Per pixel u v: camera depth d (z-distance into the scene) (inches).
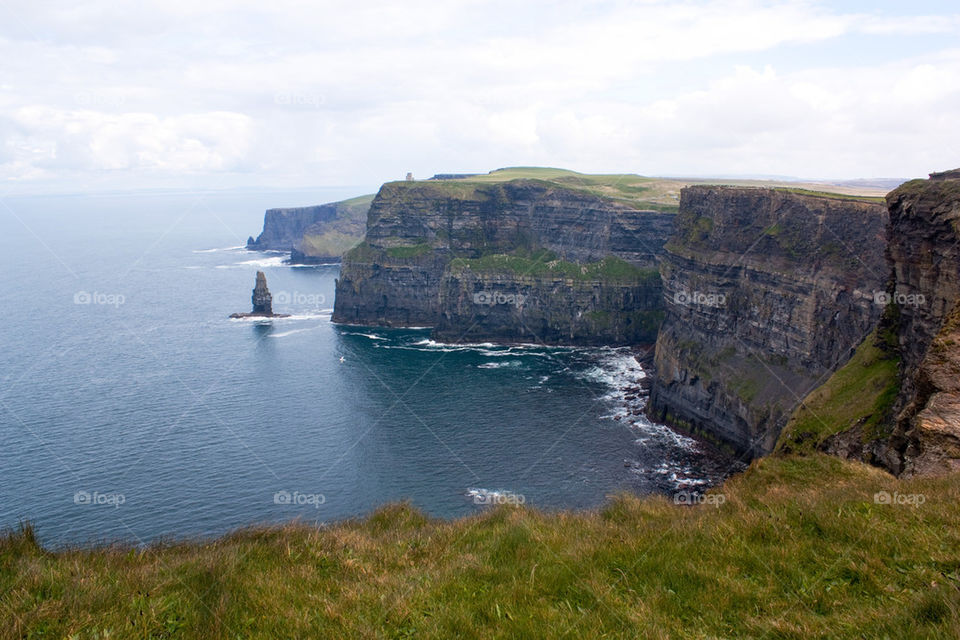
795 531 581.9
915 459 936.9
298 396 4345.5
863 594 475.2
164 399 4269.2
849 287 3046.3
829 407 1893.5
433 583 522.6
